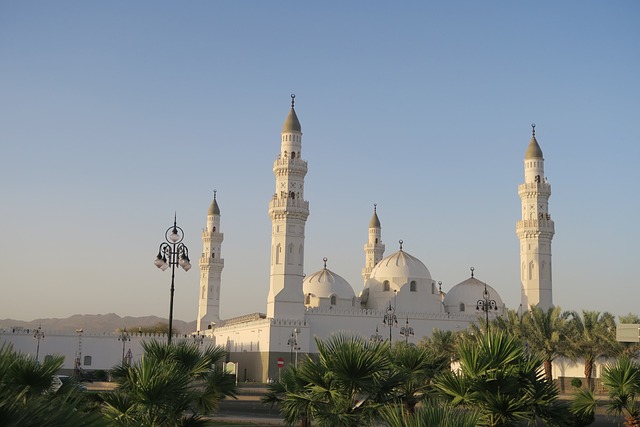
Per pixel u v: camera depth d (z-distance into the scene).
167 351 29.69
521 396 23.94
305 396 27.03
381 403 25.91
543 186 129.25
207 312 165.75
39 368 24.00
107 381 109.25
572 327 83.50
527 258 127.50
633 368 33.03
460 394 23.70
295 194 118.50
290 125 118.94
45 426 11.84
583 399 33.56
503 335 25.45
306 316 121.69
